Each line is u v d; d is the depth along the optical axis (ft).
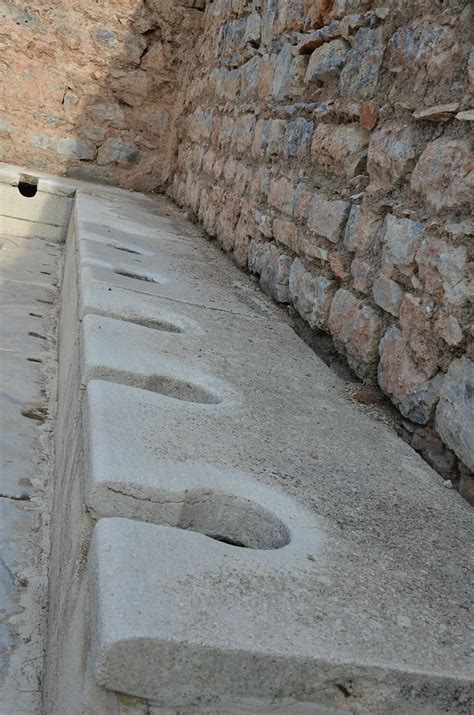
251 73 16.99
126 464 5.63
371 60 10.23
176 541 4.88
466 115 7.57
